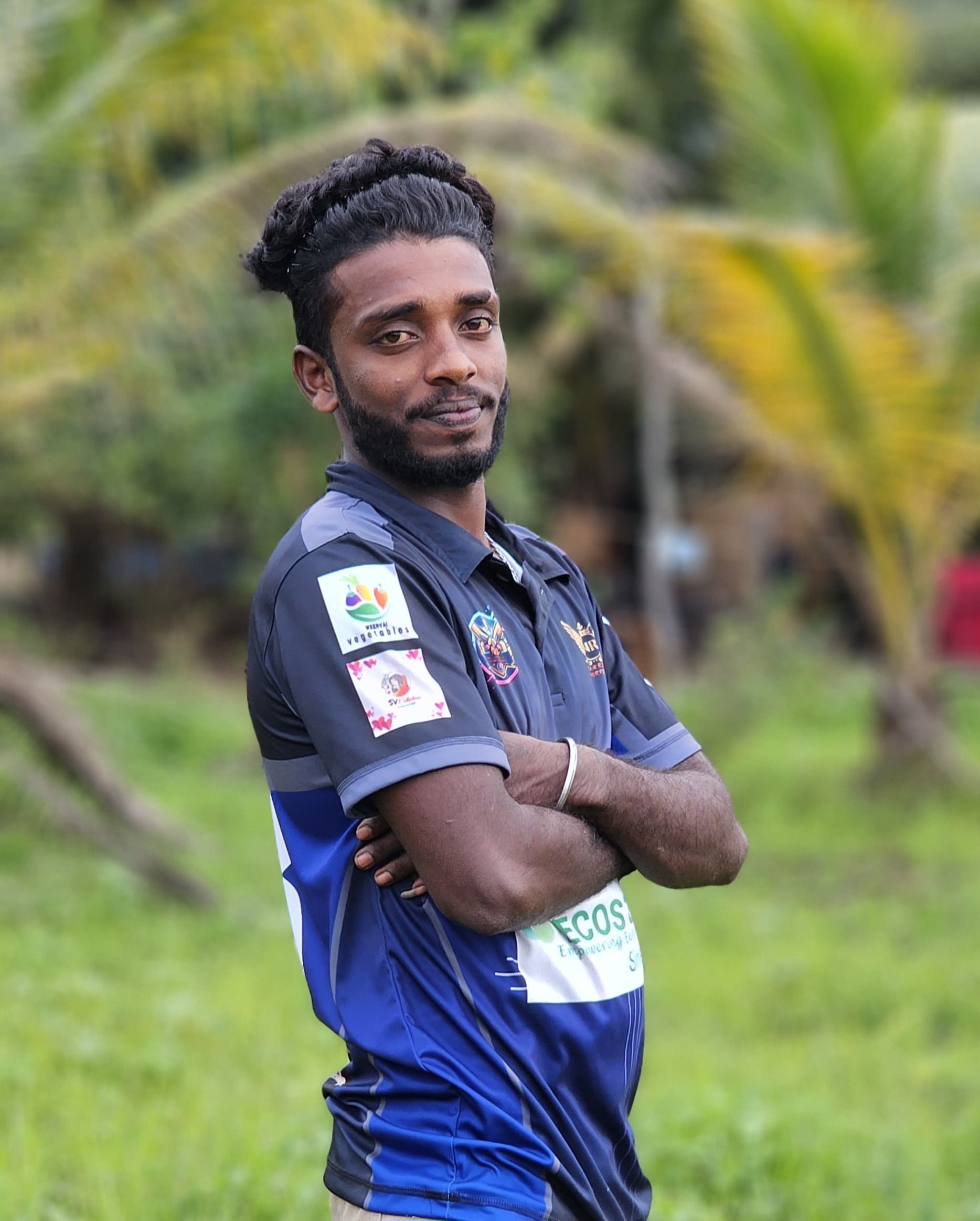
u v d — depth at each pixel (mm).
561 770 2488
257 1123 5410
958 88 24516
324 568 2479
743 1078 6875
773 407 12812
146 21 10453
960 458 12742
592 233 11906
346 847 2496
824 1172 5508
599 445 23812
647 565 19844
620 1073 2543
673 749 2885
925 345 12734
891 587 13625
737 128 13734
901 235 13422
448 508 2611
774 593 17812
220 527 21109
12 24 9805
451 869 2340
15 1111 5379
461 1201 2359
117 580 22688
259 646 2559
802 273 11625
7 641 19844
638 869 2609
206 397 17406
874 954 9305
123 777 11039
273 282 2668
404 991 2451
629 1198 2600
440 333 2492
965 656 19688
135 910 9602
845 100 13055
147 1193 4734
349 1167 2502
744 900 10914
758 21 13070
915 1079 7129
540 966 2453
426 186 2533
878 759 13883
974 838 12461
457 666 2461
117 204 11297
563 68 18594
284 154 10094
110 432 17750
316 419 17438
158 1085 5980
